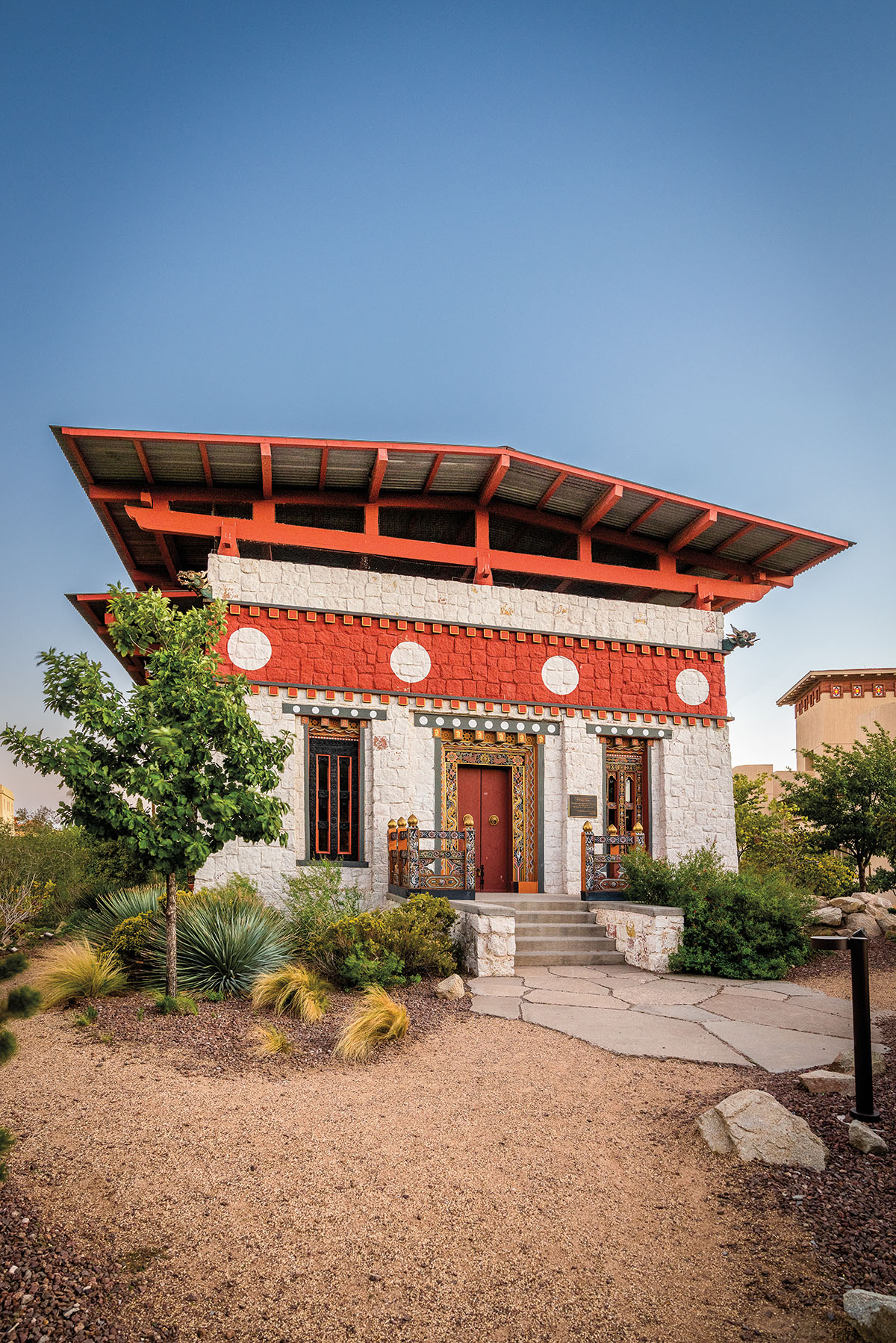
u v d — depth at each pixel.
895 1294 4.04
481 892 16.03
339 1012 9.48
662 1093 7.04
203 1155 5.52
